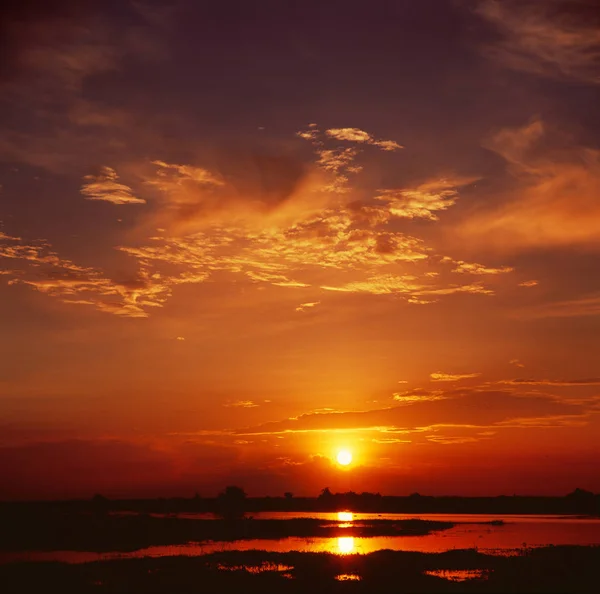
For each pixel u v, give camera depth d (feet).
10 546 197.88
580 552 163.84
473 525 338.95
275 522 314.35
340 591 109.09
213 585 114.83
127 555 173.88
